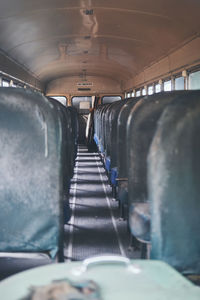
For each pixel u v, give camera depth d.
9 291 1.46
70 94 20.41
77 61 16.38
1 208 2.76
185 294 1.44
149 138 3.21
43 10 8.17
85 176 9.52
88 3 7.86
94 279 1.55
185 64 9.70
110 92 20.47
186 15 7.71
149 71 14.16
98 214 5.88
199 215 2.39
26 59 13.23
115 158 5.91
